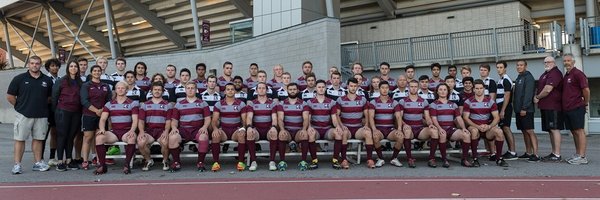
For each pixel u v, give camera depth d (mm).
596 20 13930
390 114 8219
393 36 20344
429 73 15820
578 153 8234
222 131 7938
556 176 6895
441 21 19250
